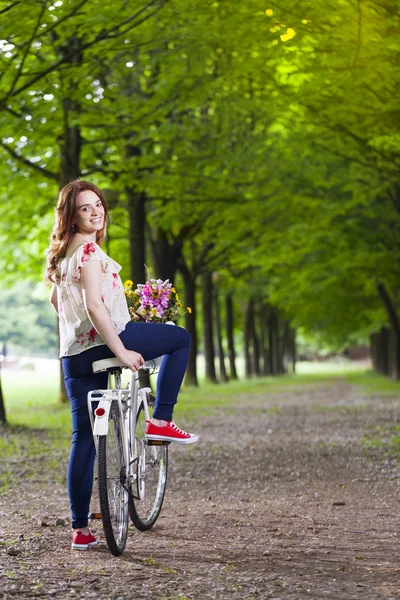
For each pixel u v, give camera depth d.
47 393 31.16
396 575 5.14
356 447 12.78
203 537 6.34
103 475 5.44
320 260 29.58
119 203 22.45
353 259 28.02
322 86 13.27
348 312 40.84
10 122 15.21
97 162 20.58
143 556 5.62
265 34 11.82
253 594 4.64
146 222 25.88
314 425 17.02
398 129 13.91
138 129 17.11
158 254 27.66
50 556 5.58
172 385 6.07
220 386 37.47
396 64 11.54
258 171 23.20
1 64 13.05
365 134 15.06
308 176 23.73
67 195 5.75
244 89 16.88
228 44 13.23
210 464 11.07
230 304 48.50
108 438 5.61
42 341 98.06
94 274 5.54
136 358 5.54
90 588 4.71
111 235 27.05
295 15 10.91
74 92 14.62
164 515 7.36
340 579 5.03
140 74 18.78
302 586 4.84
